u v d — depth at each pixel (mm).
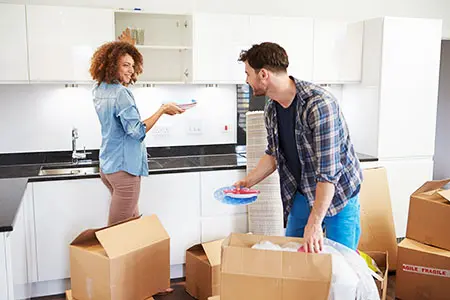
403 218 3994
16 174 3197
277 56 2121
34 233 3082
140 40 3594
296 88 2166
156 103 3865
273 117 2336
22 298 2656
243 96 4066
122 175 2932
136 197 3029
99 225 3215
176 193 3355
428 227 2943
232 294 1851
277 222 3455
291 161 2381
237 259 1843
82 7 3365
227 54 3646
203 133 4012
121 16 3686
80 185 3141
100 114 2918
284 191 2455
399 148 3904
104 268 2516
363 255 2887
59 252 3150
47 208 3090
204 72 3615
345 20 4254
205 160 3779
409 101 3873
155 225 2803
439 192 2902
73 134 3617
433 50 3887
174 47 3553
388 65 3768
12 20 3195
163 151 3928
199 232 3441
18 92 3557
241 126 4102
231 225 3504
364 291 1962
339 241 2398
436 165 5715
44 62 3287
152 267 2727
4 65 3221
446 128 5648
